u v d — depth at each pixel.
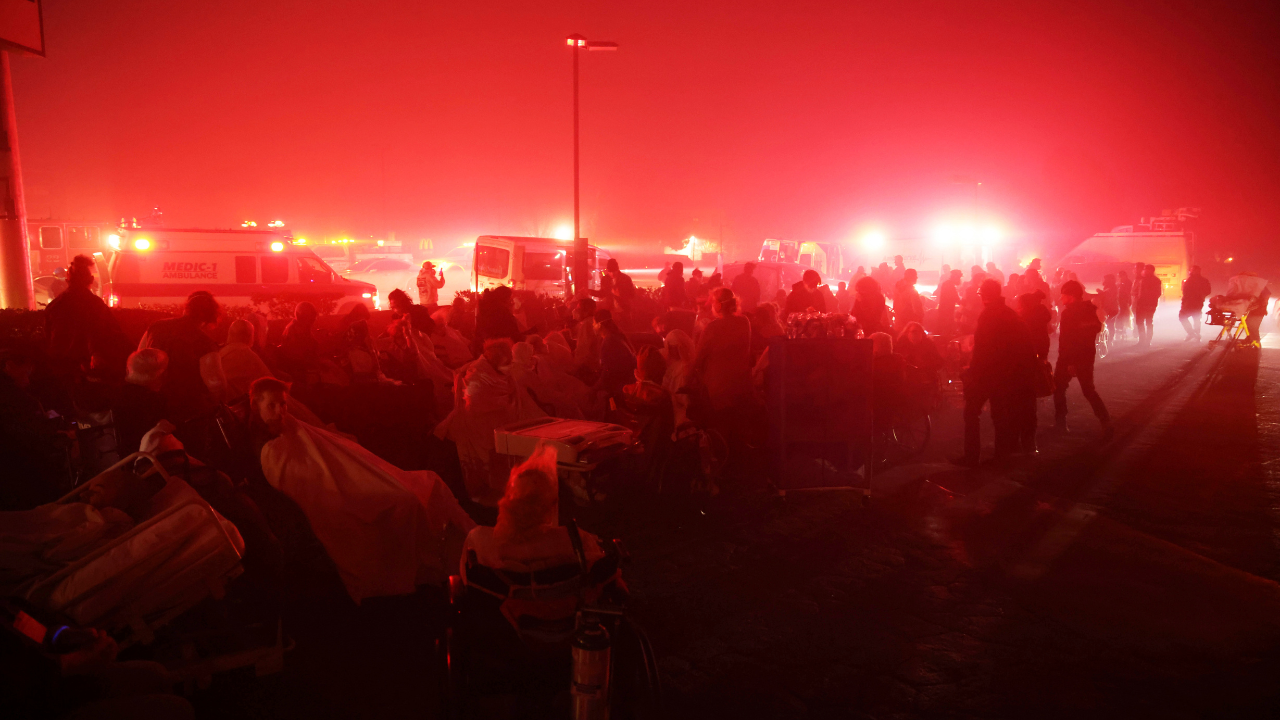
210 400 5.54
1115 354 17.08
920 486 6.94
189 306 5.67
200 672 3.39
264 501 4.44
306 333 7.16
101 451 5.90
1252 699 3.55
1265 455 8.02
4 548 3.02
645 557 5.27
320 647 3.99
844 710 3.50
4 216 13.88
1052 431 9.20
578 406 7.61
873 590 4.78
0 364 5.86
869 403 6.20
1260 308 17.53
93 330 6.87
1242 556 5.32
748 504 6.38
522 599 2.65
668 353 6.93
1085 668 3.86
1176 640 4.15
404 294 8.50
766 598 4.66
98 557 2.99
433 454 6.38
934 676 3.79
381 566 4.36
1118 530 5.78
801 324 6.42
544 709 2.69
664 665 3.87
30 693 2.58
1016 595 4.70
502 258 19.16
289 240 15.96
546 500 2.72
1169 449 8.28
